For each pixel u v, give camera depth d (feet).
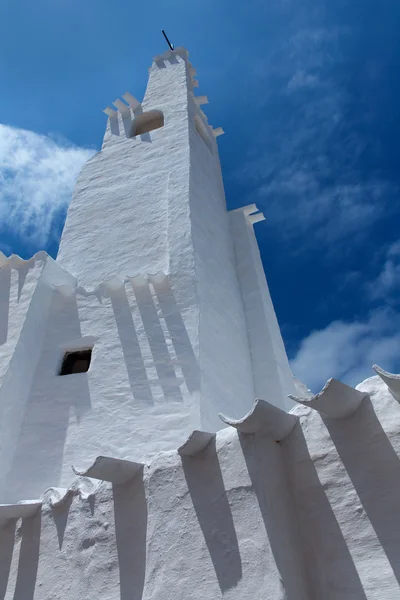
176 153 46.80
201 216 41.98
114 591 16.58
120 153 49.60
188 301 32.73
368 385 15.29
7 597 18.51
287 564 14.08
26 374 29.86
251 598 13.84
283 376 39.96
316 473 15.26
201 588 14.85
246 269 46.98
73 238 41.52
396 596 12.64
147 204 42.29
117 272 37.29
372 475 14.17
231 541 15.03
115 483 18.53
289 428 16.33
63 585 17.66
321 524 14.66
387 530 13.43
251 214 53.06
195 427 26.25
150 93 59.82
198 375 28.63
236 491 15.62
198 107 62.64
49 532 19.20
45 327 32.99
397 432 13.98
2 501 25.17
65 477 25.80
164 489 17.25
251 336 41.88
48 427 27.96
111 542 17.61
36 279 33.24
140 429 26.91
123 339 31.40
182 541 15.94
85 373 30.25
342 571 13.73
